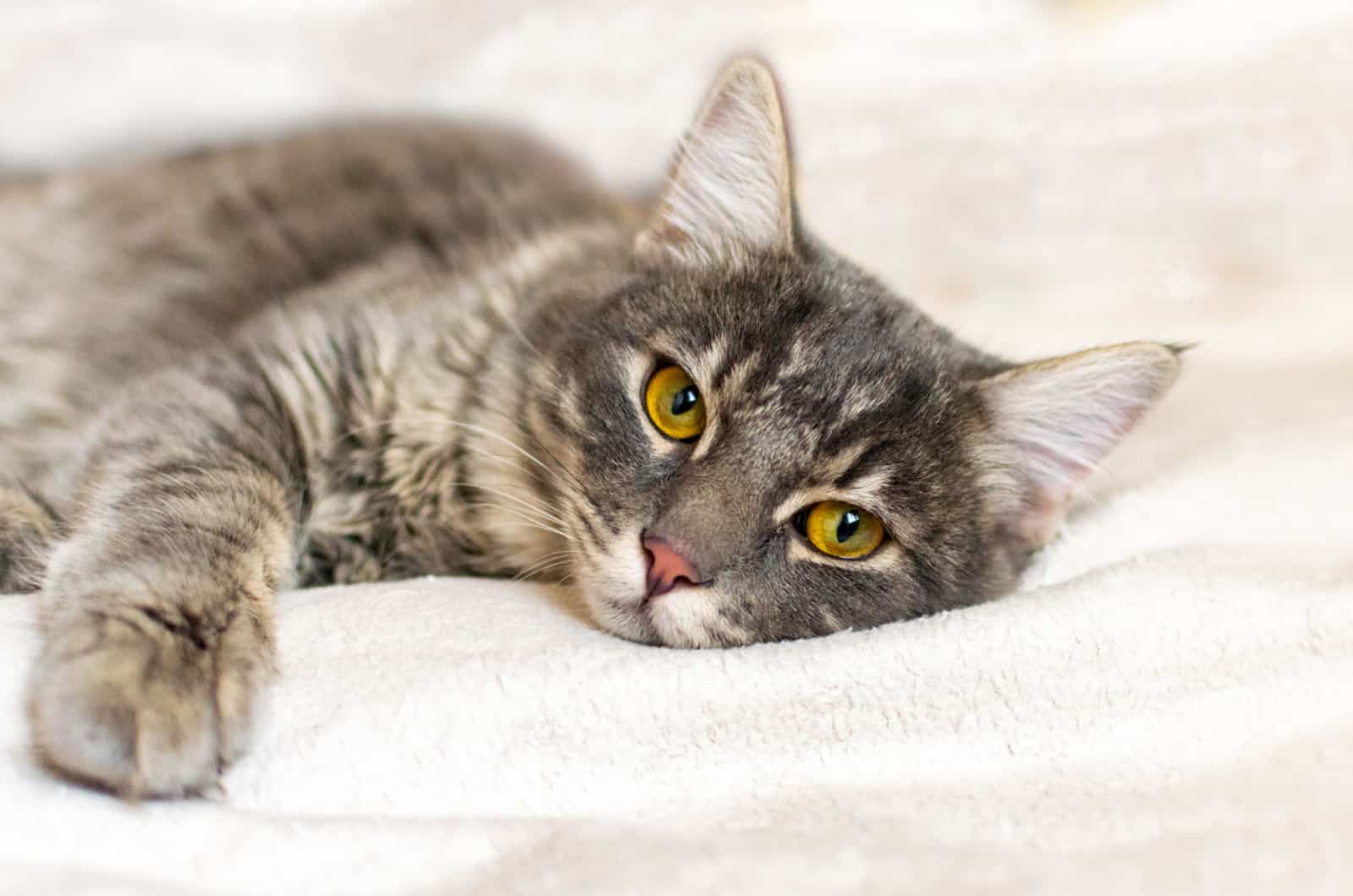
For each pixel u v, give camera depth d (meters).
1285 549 0.49
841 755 0.41
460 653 0.42
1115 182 0.70
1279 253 0.70
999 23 0.75
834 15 0.72
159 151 0.64
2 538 0.46
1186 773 0.42
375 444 0.50
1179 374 0.49
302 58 0.66
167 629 0.40
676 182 0.51
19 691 0.40
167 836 0.38
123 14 0.64
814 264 0.49
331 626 0.43
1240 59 0.73
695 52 0.70
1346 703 0.43
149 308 0.57
